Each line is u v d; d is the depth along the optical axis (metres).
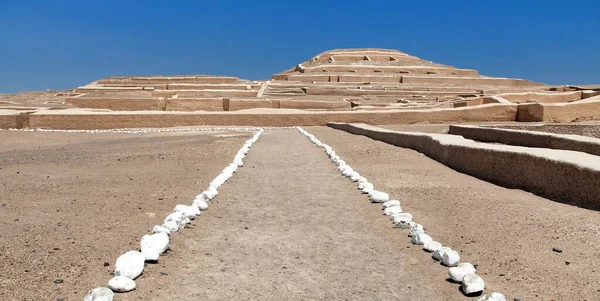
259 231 6.05
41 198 7.84
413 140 14.23
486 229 5.87
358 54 65.38
